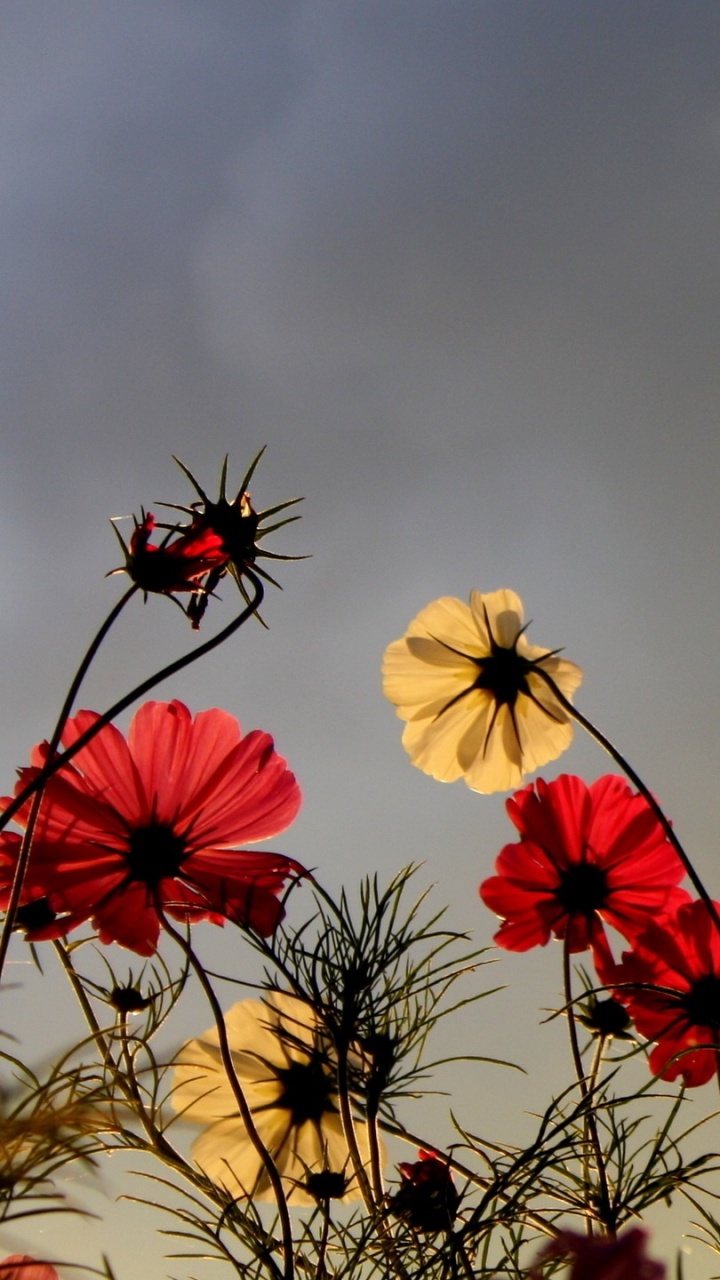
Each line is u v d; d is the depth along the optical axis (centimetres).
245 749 133
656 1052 138
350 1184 137
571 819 143
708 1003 138
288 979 138
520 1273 130
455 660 152
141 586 133
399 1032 139
